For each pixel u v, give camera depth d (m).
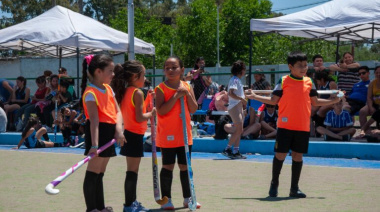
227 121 11.10
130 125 5.38
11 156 10.81
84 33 13.92
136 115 5.32
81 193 6.60
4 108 14.70
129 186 5.39
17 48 16.55
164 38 38.59
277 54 32.69
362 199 5.94
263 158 10.04
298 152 6.14
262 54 32.88
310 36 13.64
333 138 10.43
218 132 11.13
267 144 10.62
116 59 27.25
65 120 12.66
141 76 5.45
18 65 27.59
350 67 11.18
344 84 11.42
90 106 4.88
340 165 8.91
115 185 7.20
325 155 10.07
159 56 35.75
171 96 5.57
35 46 16.44
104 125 4.97
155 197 5.55
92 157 4.68
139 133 5.40
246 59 33.06
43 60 27.36
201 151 11.38
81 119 12.55
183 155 5.64
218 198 6.13
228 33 34.03
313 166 8.79
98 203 5.17
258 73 11.52
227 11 34.31
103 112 4.97
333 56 35.06
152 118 5.65
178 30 36.25
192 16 35.06
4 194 6.56
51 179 7.74
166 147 5.61
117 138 5.04
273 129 11.12
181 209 5.62
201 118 13.45
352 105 10.95
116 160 9.94
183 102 5.57
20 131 14.46
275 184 6.23
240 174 8.04
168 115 5.59
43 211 5.56
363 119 10.61
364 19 10.57
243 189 6.74
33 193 6.62
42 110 13.97
